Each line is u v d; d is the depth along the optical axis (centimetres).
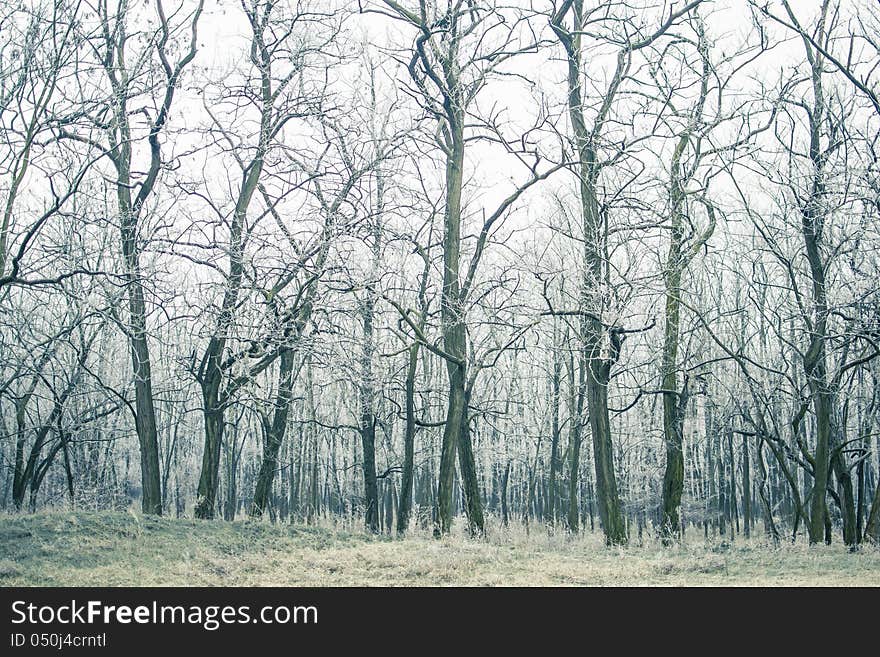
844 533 2498
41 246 1862
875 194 1953
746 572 1449
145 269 2008
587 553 1739
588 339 2158
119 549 1378
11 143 1733
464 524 2973
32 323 2586
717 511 4050
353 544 1661
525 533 3303
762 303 2767
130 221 2058
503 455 4509
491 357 3900
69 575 1222
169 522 1614
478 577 1354
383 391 2858
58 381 3106
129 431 3503
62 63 1678
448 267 2358
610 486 2181
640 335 2920
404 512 2747
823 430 2312
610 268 2267
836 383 2405
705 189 2291
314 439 3941
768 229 2444
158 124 2036
